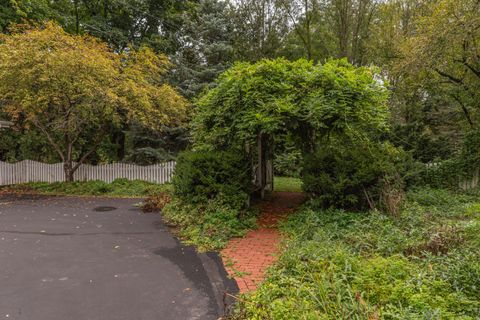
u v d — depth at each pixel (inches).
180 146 550.0
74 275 163.6
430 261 146.3
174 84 540.7
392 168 259.8
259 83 271.7
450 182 411.2
